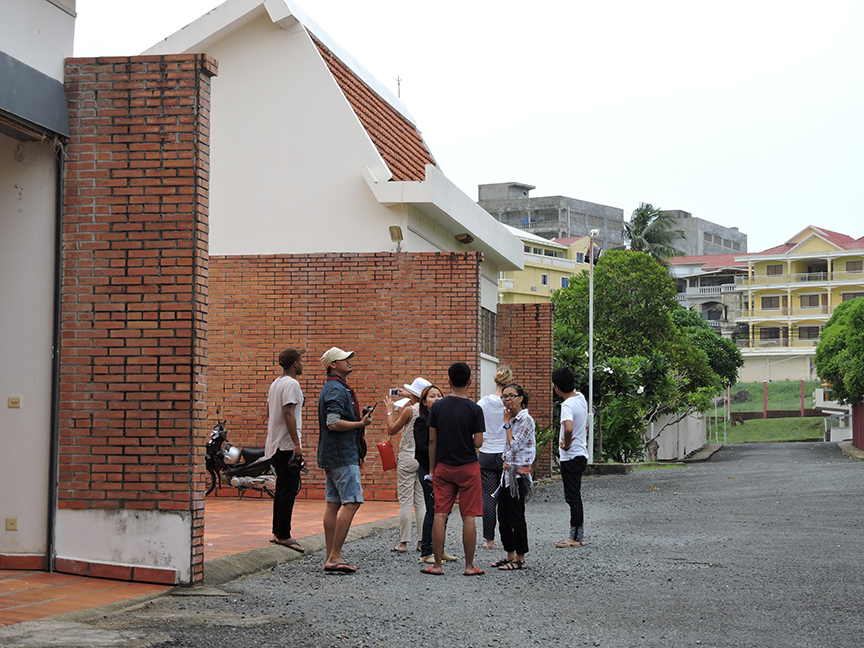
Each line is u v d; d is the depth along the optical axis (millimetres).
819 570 9164
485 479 10445
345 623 6637
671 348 46125
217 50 17031
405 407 10484
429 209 16500
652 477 24812
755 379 85750
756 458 39844
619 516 14656
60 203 8227
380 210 16266
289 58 16812
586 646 6074
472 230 18344
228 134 16938
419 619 6809
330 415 8906
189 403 7961
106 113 8234
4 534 8180
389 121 19047
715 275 96938
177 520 7902
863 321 45375
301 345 16062
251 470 15148
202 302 8164
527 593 7938
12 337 8250
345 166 16500
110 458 8023
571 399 11258
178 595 7539
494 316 22016
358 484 9055
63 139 8242
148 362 8039
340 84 17219
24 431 8180
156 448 7969
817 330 85562
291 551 9945
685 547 10875
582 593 7953
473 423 9000
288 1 16453
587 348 35250
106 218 8172
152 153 8164
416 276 15898
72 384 8109
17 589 7375
